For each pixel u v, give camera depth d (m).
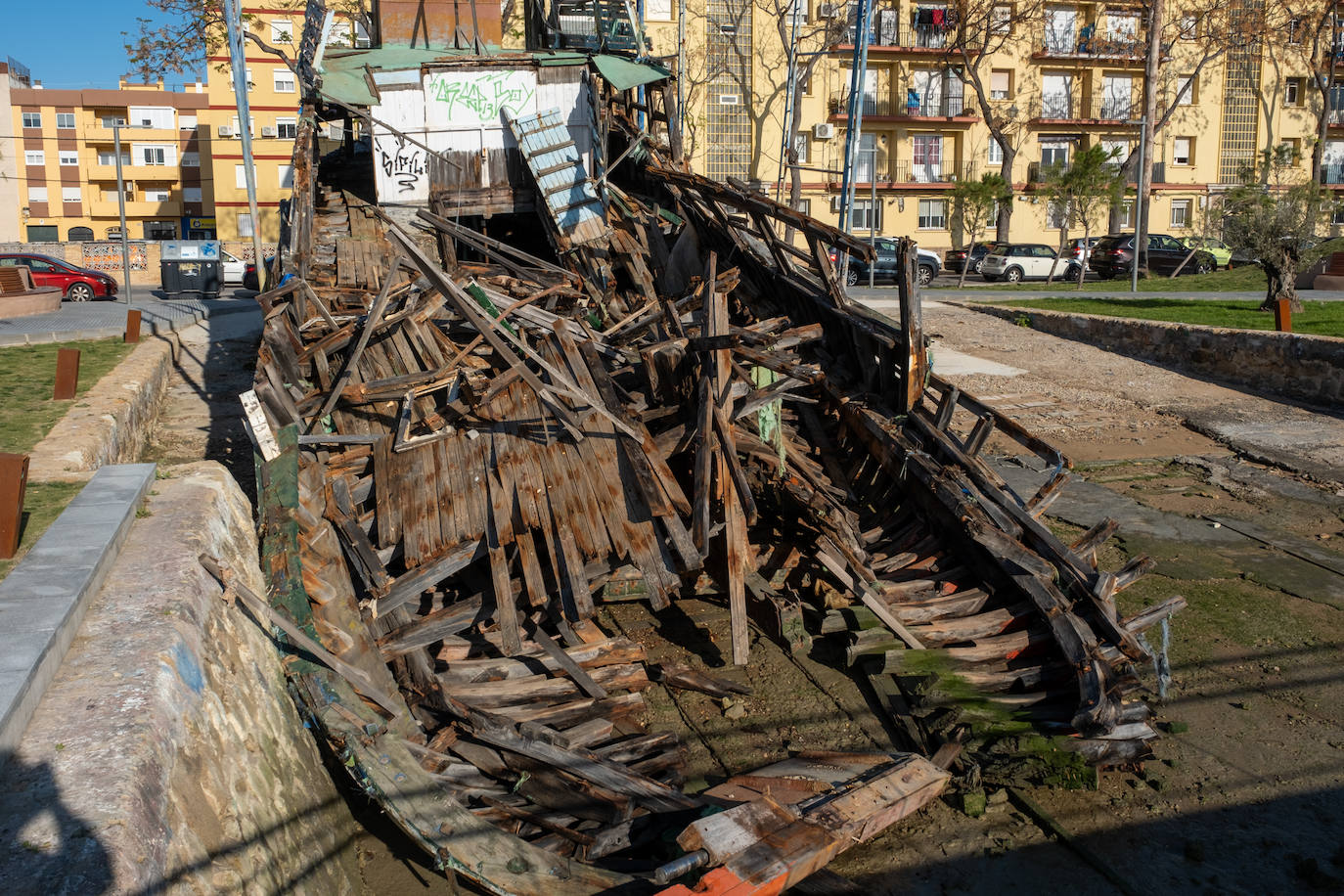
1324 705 6.21
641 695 6.11
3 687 3.17
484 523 6.60
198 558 4.82
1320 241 17.45
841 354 10.02
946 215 39.78
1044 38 39.66
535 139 12.98
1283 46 40.34
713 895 3.97
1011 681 6.08
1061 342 16.84
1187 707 6.25
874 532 7.95
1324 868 4.76
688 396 7.98
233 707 4.19
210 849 3.29
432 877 4.71
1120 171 34.69
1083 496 10.02
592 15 15.34
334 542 6.34
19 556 4.79
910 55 37.50
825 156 36.41
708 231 12.53
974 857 4.94
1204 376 14.72
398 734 5.04
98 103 50.19
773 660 6.84
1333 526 9.17
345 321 8.75
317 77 12.96
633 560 6.39
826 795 4.78
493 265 11.45
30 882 2.54
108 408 8.30
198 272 27.41
